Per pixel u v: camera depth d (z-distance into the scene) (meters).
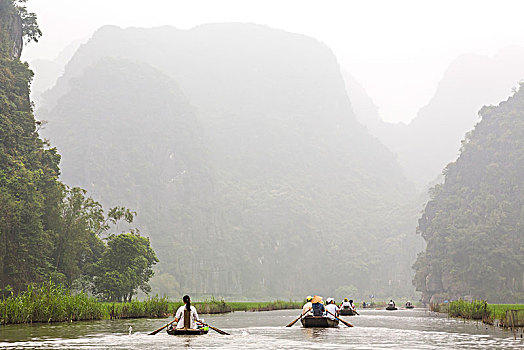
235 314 52.12
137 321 30.70
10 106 80.19
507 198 154.50
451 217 161.00
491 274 141.38
